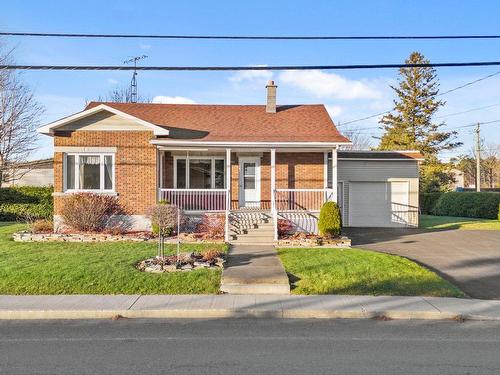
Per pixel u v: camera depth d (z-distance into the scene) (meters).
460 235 21.81
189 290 10.91
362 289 11.13
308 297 10.47
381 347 7.28
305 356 6.78
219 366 6.30
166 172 21.64
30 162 31.78
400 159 26.14
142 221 19.06
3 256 13.53
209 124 21.53
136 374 5.98
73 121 18.92
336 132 20.81
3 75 29.31
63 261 12.80
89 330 8.30
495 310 9.55
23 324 8.74
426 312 9.32
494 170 81.31
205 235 17.38
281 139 19.52
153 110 23.20
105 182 19.14
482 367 6.31
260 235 17.42
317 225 18.77
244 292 10.88
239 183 21.67
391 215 26.22
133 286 11.01
